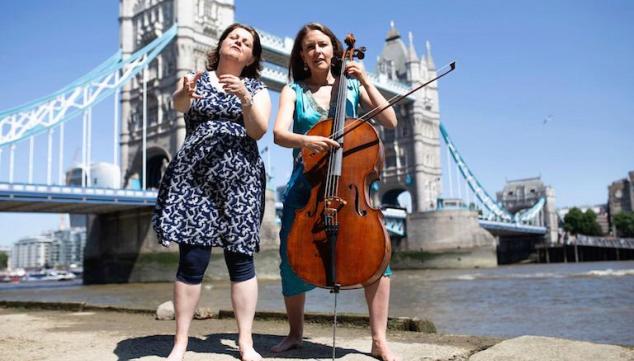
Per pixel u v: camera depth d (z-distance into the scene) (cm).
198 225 325
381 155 317
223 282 3828
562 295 2034
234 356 334
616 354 331
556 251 9150
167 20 5738
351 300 1948
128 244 4519
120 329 529
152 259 4306
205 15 5775
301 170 350
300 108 366
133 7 6056
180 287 325
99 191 3969
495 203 8731
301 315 371
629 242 8588
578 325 1195
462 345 379
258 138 342
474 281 3238
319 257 305
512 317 1380
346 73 346
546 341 365
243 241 329
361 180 312
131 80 5988
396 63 8344
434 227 6347
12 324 596
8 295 3203
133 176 5819
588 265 6347
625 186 13188
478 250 6181
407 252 6475
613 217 11150
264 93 353
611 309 1496
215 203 332
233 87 314
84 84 4441
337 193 308
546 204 11438
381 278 332
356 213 305
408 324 502
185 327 326
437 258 6269
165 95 5603
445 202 6500
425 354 338
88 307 797
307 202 329
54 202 3766
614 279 2958
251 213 336
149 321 618
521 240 9425
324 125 331
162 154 5603
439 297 2105
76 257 19988
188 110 349
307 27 376
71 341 439
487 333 1099
